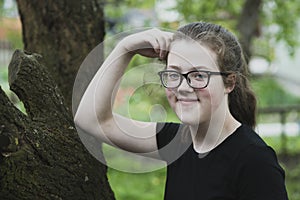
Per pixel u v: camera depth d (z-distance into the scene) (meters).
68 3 2.64
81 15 2.65
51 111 1.92
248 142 1.76
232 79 1.82
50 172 1.81
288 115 10.79
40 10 2.67
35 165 1.76
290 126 10.63
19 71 1.89
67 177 1.86
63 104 1.97
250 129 1.83
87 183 1.94
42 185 1.78
